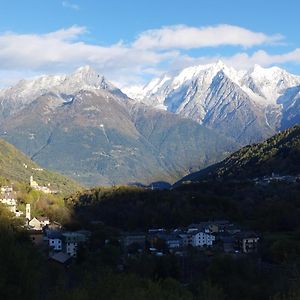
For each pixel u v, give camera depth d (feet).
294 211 605.73
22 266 171.32
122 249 515.50
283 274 328.08
